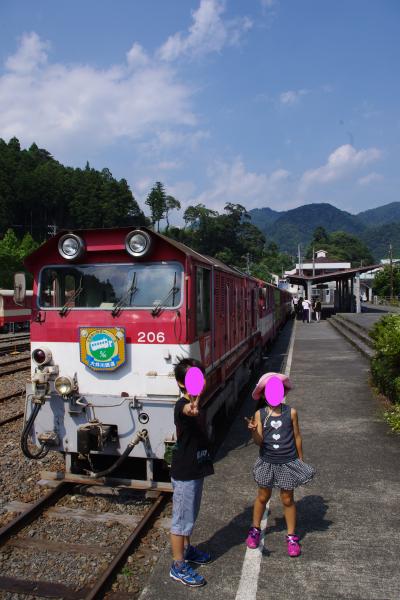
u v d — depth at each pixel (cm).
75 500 612
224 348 881
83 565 470
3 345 2245
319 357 1695
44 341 650
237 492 604
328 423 885
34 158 14000
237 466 697
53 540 516
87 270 656
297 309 4172
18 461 741
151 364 615
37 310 656
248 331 1258
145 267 639
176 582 419
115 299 643
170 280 628
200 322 698
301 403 1035
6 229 10794
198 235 12544
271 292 2091
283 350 1945
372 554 454
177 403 431
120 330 617
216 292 812
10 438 863
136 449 604
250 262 11644
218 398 821
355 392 1129
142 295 634
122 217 12581
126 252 643
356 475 642
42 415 634
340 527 505
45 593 429
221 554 461
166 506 587
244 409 1046
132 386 620
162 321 614
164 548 478
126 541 489
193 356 629
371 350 1653
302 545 471
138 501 609
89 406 616
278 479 449
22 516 544
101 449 595
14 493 630
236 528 512
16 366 1719
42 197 11556
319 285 5353
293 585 410
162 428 595
